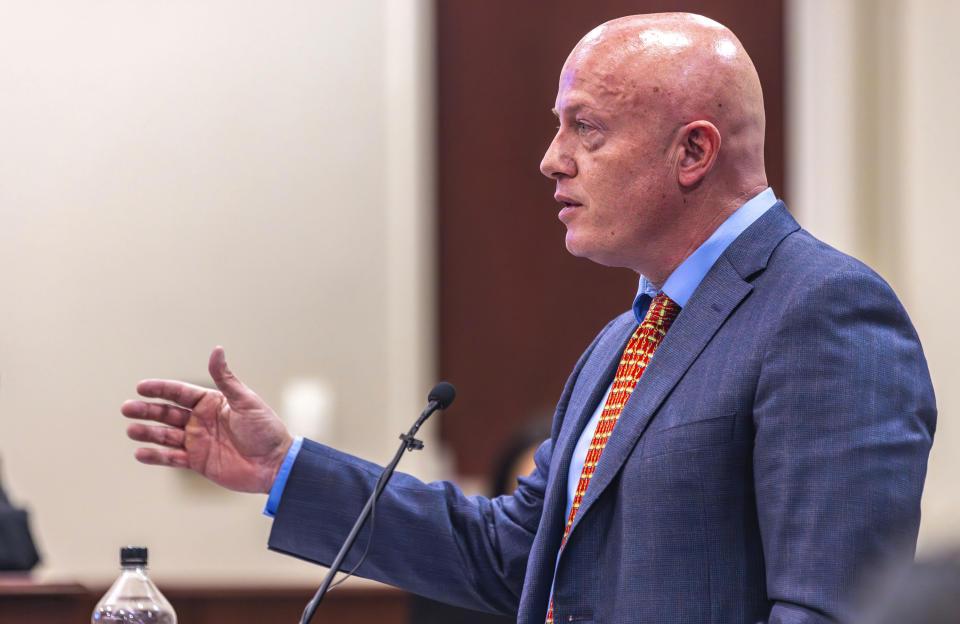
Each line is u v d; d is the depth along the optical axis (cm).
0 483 1298
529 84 2202
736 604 528
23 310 2062
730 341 554
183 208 2092
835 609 488
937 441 2070
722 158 591
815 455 511
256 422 661
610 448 564
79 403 2062
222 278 2092
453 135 2192
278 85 2112
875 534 497
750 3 2214
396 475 681
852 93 2153
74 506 2045
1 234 2066
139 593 715
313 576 2028
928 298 2122
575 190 604
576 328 2200
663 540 535
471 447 2169
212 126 2102
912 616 213
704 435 538
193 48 2103
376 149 2128
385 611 1520
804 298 537
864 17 2164
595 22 2205
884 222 2153
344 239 2117
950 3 2136
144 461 663
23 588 866
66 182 2080
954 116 2139
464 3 2197
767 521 519
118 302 2078
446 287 2184
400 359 2116
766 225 585
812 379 521
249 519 2058
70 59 2088
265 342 2094
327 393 2094
